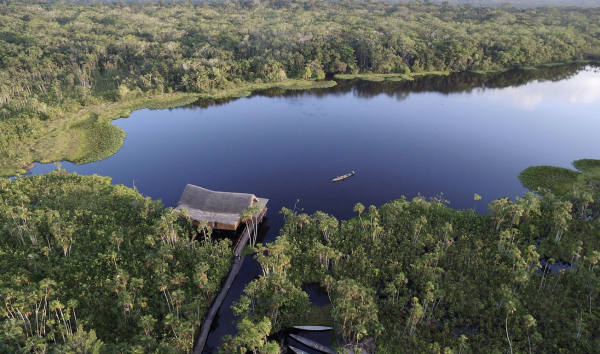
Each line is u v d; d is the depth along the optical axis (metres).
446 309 81.00
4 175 131.62
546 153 154.00
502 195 125.81
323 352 72.94
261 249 85.88
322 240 101.00
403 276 81.12
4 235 97.88
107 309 79.31
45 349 65.31
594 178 131.25
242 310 73.25
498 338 73.44
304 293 80.50
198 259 91.69
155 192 129.38
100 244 96.31
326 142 167.62
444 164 147.25
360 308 72.81
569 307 79.12
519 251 86.44
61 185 121.81
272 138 172.00
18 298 70.19
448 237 95.25
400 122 188.25
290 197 126.31
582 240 97.25
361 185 133.25
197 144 165.88
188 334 70.62
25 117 167.25
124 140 167.00
